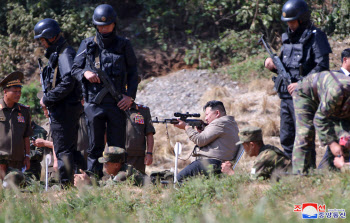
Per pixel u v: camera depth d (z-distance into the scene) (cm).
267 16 5659
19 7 6156
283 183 1766
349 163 1728
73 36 5909
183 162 3916
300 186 1716
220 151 2322
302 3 2219
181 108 4797
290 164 2034
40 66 2630
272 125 4147
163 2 6244
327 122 1697
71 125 2500
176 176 2217
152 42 6025
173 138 4278
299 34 2250
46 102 2425
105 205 1816
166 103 4925
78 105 2517
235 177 1969
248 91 4997
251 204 1655
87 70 2208
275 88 2297
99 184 2189
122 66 2219
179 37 6047
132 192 2009
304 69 2209
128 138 2697
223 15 6159
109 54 2203
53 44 2447
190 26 6134
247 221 1432
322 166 2012
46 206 1956
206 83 5228
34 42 6075
